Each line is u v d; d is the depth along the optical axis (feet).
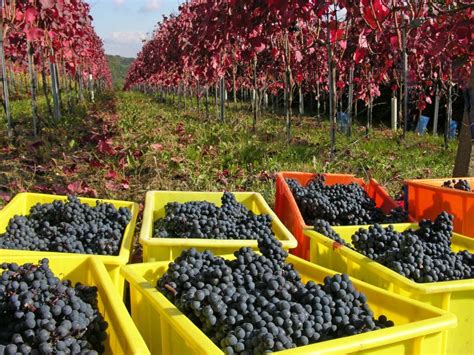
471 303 8.29
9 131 26.32
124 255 9.37
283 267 8.45
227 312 6.70
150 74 90.68
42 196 12.98
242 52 33.40
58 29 33.60
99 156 21.30
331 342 5.95
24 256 8.64
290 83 29.68
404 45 26.18
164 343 7.00
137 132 29.12
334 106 23.34
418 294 8.00
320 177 16.08
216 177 19.93
